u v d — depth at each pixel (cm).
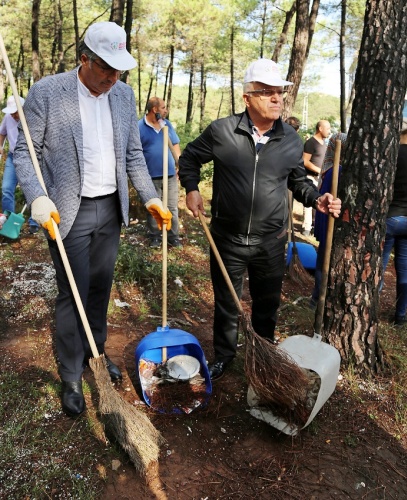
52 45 2978
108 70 234
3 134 593
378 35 308
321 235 435
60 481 237
